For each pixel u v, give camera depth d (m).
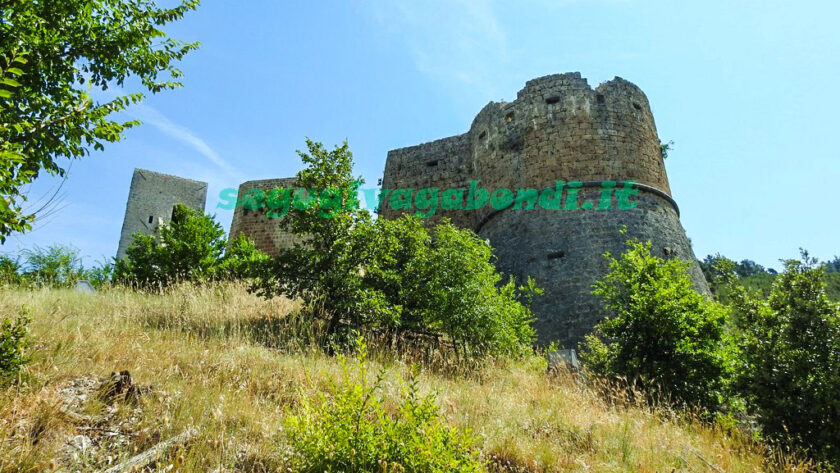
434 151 25.88
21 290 9.08
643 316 9.20
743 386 7.07
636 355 9.17
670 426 6.38
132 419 3.84
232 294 11.20
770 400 6.60
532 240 17.88
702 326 8.91
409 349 8.73
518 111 20.41
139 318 7.87
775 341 6.98
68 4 6.09
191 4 7.57
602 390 7.84
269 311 10.36
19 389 3.81
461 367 8.44
